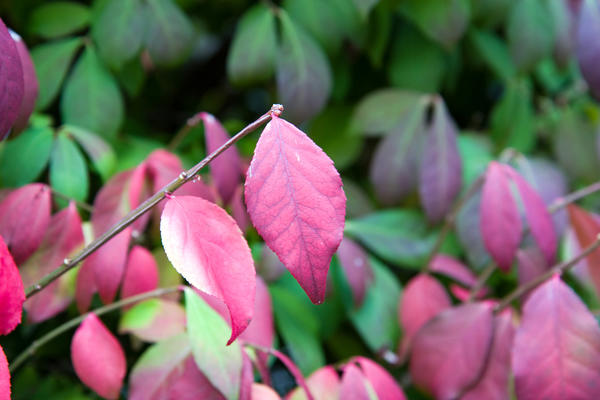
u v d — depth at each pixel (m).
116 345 0.36
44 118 0.44
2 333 0.32
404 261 0.46
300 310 0.44
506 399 0.39
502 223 0.40
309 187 0.31
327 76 0.45
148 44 0.43
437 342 0.41
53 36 0.44
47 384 0.40
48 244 0.38
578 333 0.37
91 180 0.45
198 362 0.35
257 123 0.31
